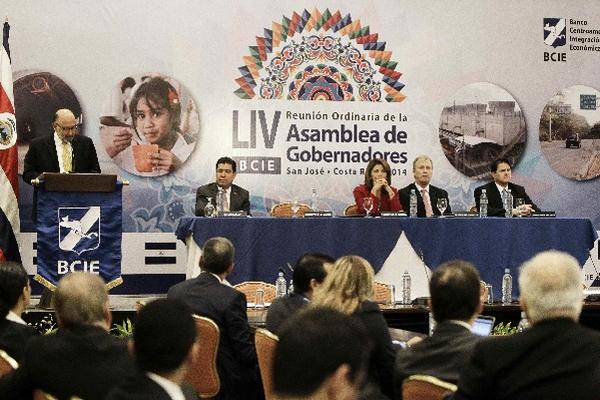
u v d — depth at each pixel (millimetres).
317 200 9906
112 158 9531
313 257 4695
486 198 8164
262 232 7055
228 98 9758
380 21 10039
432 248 7215
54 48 9406
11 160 8289
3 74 8422
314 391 1461
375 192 8227
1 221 8156
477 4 10164
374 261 7156
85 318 3119
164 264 9609
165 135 9633
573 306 2723
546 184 10266
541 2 10258
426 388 2975
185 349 2432
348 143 9969
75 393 2994
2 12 9312
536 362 2646
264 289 6676
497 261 7250
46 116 9375
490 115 10203
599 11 10273
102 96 9508
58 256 6848
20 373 3072
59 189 6844
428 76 10117
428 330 6848
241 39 9781
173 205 9648
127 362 3045
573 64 10242
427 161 8727
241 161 9781
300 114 9898
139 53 9578
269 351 4086
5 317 3852
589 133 10305
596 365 2613
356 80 10000
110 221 6953
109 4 9516
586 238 7387
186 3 9664
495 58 10203
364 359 1511
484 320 4238
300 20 9898
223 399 4875
